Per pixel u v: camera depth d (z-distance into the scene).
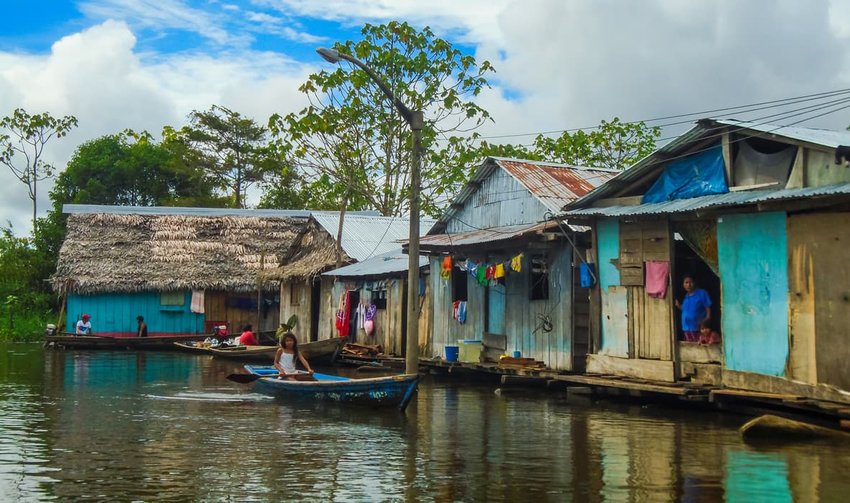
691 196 16.25
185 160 58.47
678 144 16.19
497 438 12.36
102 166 55.84
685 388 14.86
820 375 13.03
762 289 14.13
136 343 35.25
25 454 11.05
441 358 23.78
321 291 32.66
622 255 17.09
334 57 16.11
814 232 13.20
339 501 8.57
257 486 9.22
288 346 18.59
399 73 35.59
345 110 35.75
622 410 15.58
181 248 39.91
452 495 8.84
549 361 19.61
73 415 14.77
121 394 18.14
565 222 18.45
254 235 41.44
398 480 9.52
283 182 58.53
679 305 16.12
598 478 9.64
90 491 8.98
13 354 31.88
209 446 11.68
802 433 12.20
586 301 19.06
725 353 14.83
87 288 37.66
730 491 9.00
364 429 13.23
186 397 17.53
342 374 23.62
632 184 17.62
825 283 13.00
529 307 20.52
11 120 52.69
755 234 14.31
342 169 37.41
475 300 22.83
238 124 60.59
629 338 16.91
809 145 13.68
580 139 37.50
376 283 28.31
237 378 20.84
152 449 11.44
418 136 17.06
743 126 14.80
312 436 12.55
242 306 39.75
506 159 23.16
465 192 24.58
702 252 15.58
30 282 48.50
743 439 12.19
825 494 8.84
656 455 10.98
